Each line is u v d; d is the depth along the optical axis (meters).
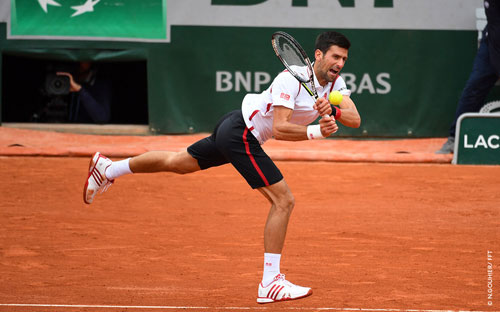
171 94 46.69
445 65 46.31
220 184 31.09
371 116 46.78
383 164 37.88
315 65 15.55
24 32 45.94
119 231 22.39
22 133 45.88
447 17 45.94
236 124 15.38
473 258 19.41
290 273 17.77
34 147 40.38
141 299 15.38
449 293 16.03
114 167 18.00
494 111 45.56
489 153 38.03
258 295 14.94
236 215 25.06
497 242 21.34
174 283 16.78
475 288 16.47
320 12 45.84
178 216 24.78
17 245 20.42
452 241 21.42
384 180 32.75
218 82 46.59
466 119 38.06
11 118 50.88
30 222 23.47
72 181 31.31
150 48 46.34
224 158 16.61
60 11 45.91
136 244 20.75
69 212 25.11
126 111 54.19
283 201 15.05
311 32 46.00
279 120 14.91
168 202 27.22
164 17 46.06
